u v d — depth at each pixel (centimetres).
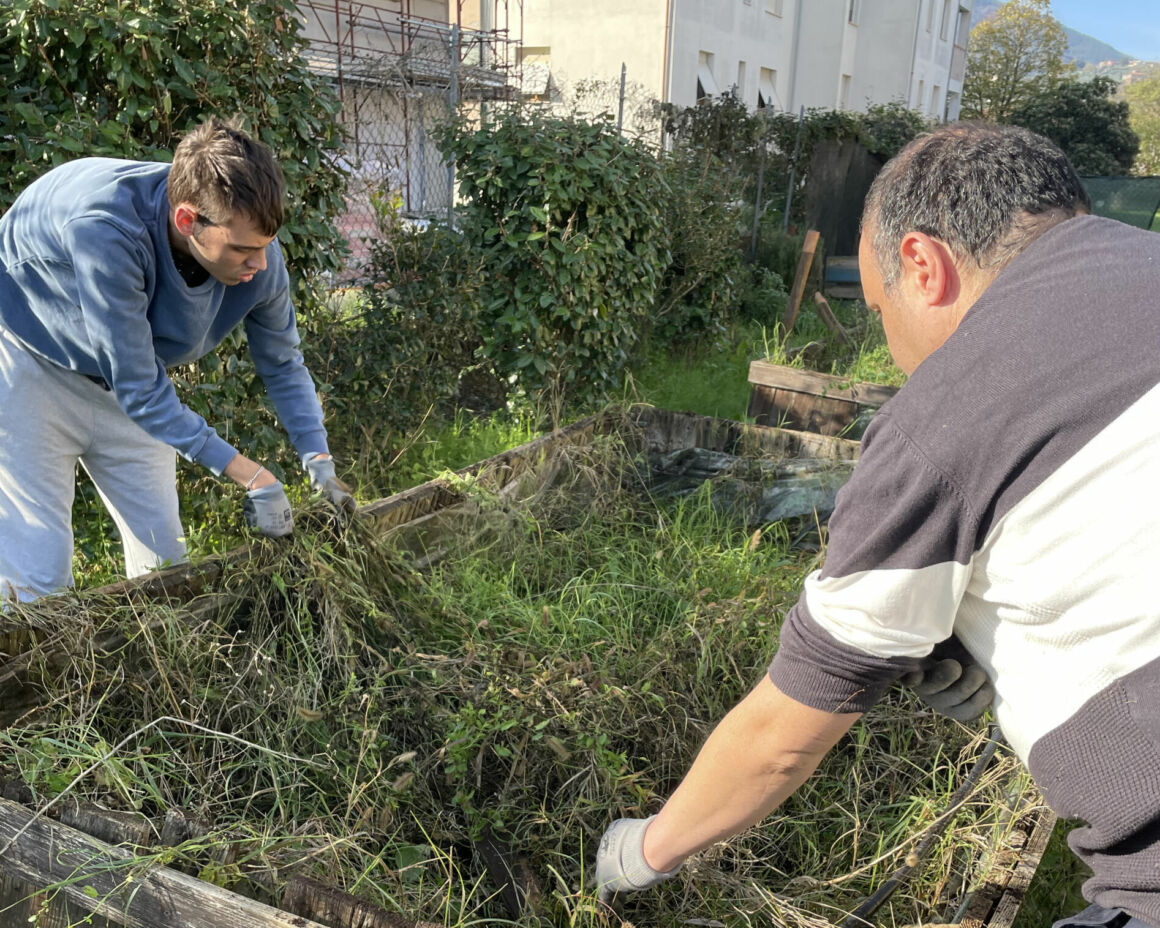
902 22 2655
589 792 208
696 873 195
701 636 270
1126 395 105
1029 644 118
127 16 324
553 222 556
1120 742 110
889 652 122
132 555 288
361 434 484
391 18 1548
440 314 529
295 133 394
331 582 237
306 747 211
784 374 495
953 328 129
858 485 121
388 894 171
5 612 206
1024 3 3834
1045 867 238
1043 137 130
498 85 1517
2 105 325
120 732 197
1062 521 108
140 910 149
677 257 773
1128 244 116
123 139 333
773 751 132
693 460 410
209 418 370
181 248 228
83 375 253
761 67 2198
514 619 287
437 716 215
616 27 1730
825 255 1221
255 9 361
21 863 159
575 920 173
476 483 326
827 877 211
